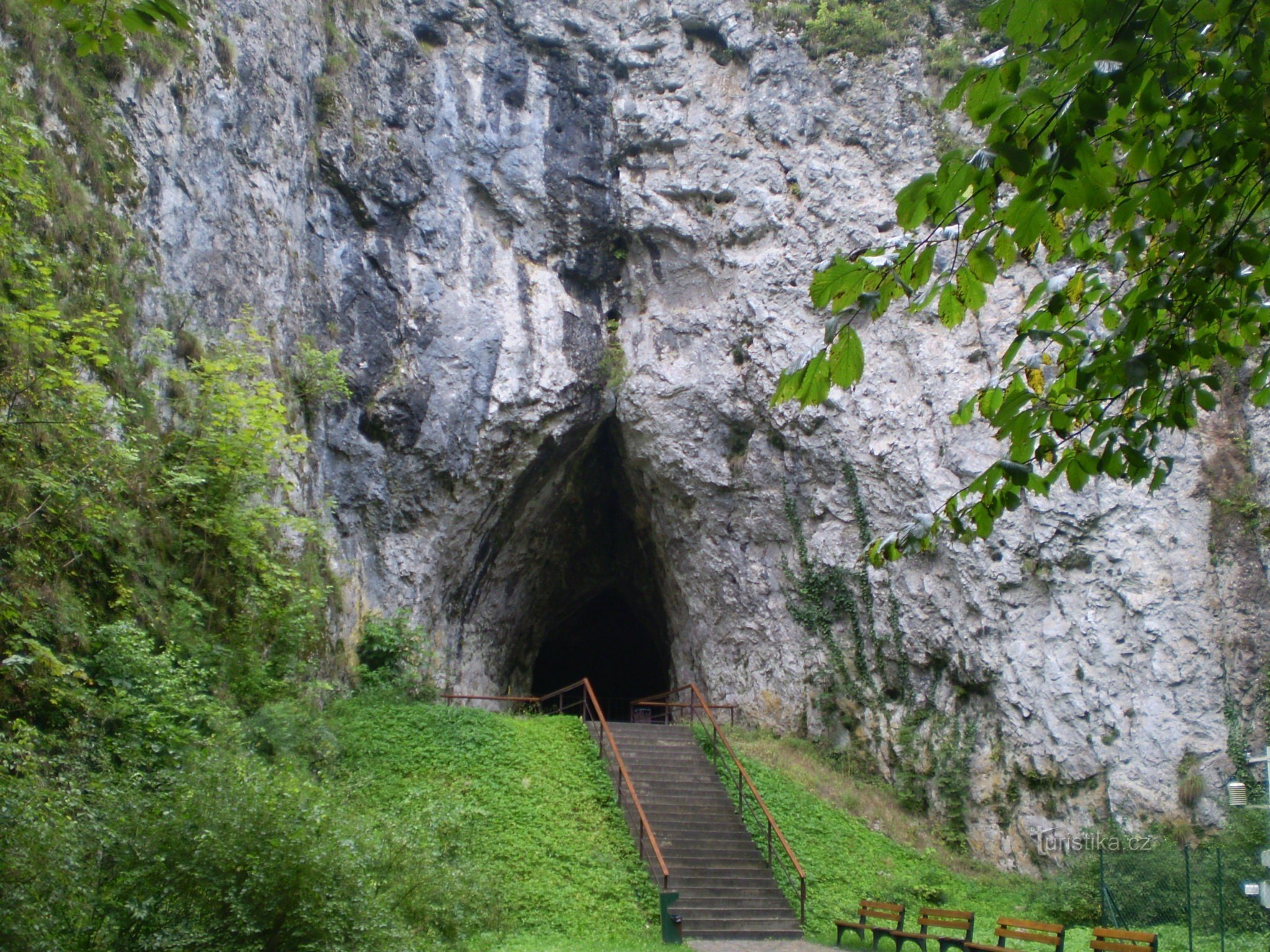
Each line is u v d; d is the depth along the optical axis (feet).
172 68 41.14
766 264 60.90
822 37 63.26
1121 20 12.32
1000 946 30.37
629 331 64.90
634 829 40.57
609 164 64.64
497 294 60.13
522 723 46.65
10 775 21.20
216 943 19.57
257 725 35.19
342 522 52.75
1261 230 28.22
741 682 61.72
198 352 39.86
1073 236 15.51
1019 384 15.26
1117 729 46.01
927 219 13.73
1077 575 48.83
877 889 42.27
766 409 60.18
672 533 66.03
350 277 54.85
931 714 52.65
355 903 20.81
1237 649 44.93
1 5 32.99
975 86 13.02
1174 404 15.52
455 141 60.39
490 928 31.78
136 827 20.57
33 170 31.86
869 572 55.62
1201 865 38.47
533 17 64.49
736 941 35.32
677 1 66.23
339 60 56.54
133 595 31.65
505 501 61.00
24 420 26.99
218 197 43.55
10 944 16.47
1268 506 46.14
